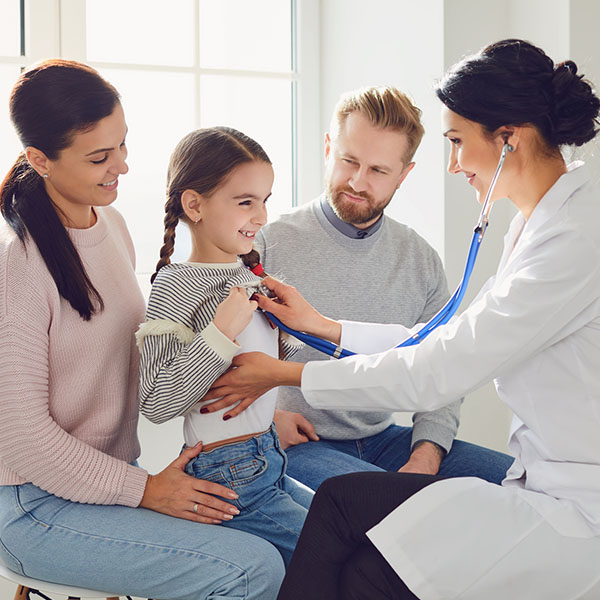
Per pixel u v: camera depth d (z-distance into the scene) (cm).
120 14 211
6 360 122
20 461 125
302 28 233
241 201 137
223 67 226
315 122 237
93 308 132
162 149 219
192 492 129
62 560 125
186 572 121
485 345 119
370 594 113
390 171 168
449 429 169
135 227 218
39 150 126
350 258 176
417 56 204
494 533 109
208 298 135
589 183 123
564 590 108
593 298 115
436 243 205
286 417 168
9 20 199
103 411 138
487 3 203
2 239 128
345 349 147
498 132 125
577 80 123
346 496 118
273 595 122
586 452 114
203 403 137
